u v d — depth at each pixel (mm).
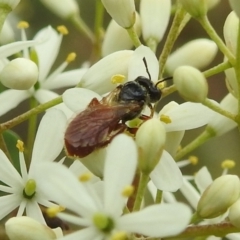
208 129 108
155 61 104
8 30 120
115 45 116
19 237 94
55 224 104
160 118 100
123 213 94
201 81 97
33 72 107
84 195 93
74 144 95
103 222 93
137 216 92
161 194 99
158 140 94
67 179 93
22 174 102
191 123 101
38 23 142
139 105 99
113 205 93
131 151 93
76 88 101
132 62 104
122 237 91
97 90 105
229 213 96
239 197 99
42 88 116
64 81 118
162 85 104
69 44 142
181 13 105
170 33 106
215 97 151
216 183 96
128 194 92
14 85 107
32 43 106
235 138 146
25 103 142
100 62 105
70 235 93
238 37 98
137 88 99
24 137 140
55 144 101
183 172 143
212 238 106
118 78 103
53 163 94
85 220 93
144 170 94
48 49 119
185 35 155
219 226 96
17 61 107
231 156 145
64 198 93
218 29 156
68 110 106
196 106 102
